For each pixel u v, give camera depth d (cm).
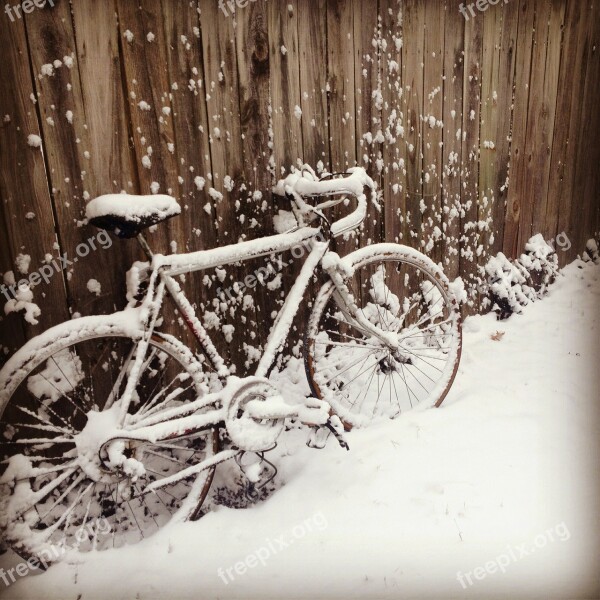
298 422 251
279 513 194
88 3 180
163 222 213
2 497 170
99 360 209
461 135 326
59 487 206
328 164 264
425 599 160
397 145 292
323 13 244
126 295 196
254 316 251
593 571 166
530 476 207
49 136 182
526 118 367
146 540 185
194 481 198
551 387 276
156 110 203
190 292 228
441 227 332
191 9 204
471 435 233
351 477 208
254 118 232
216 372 196
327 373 277
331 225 230
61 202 188
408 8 276
